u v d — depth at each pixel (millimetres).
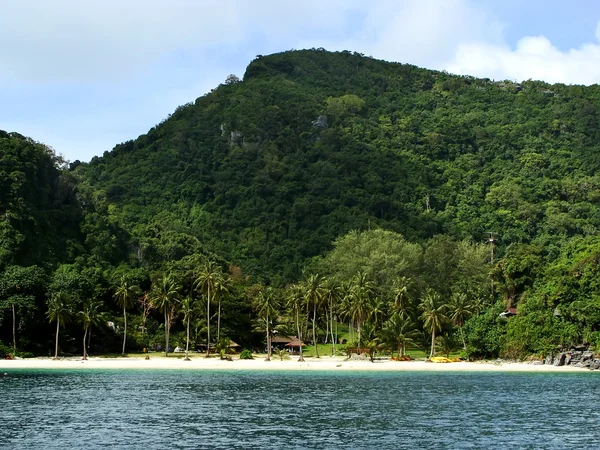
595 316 132875
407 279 186375
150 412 76938
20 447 57938
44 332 160000
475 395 93188
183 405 82625
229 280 170125
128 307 167500
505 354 147625
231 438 62250
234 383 108625
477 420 72312
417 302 187875
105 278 191375
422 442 60875
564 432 65500
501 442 60844
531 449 58031
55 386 102250
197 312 177250
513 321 148250
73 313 153375
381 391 98000
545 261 167000
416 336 163125
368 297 158625
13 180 198125
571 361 136875
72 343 163750
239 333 181000
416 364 141125
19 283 157250
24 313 153000
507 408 80938
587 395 93125
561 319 140875
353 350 163750
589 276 139375
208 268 166125
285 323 187250
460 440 61750
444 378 118500
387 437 63062
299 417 74062
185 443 59938
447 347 158625
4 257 173625
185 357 153875
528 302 148000
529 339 143125
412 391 98062
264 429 66812
